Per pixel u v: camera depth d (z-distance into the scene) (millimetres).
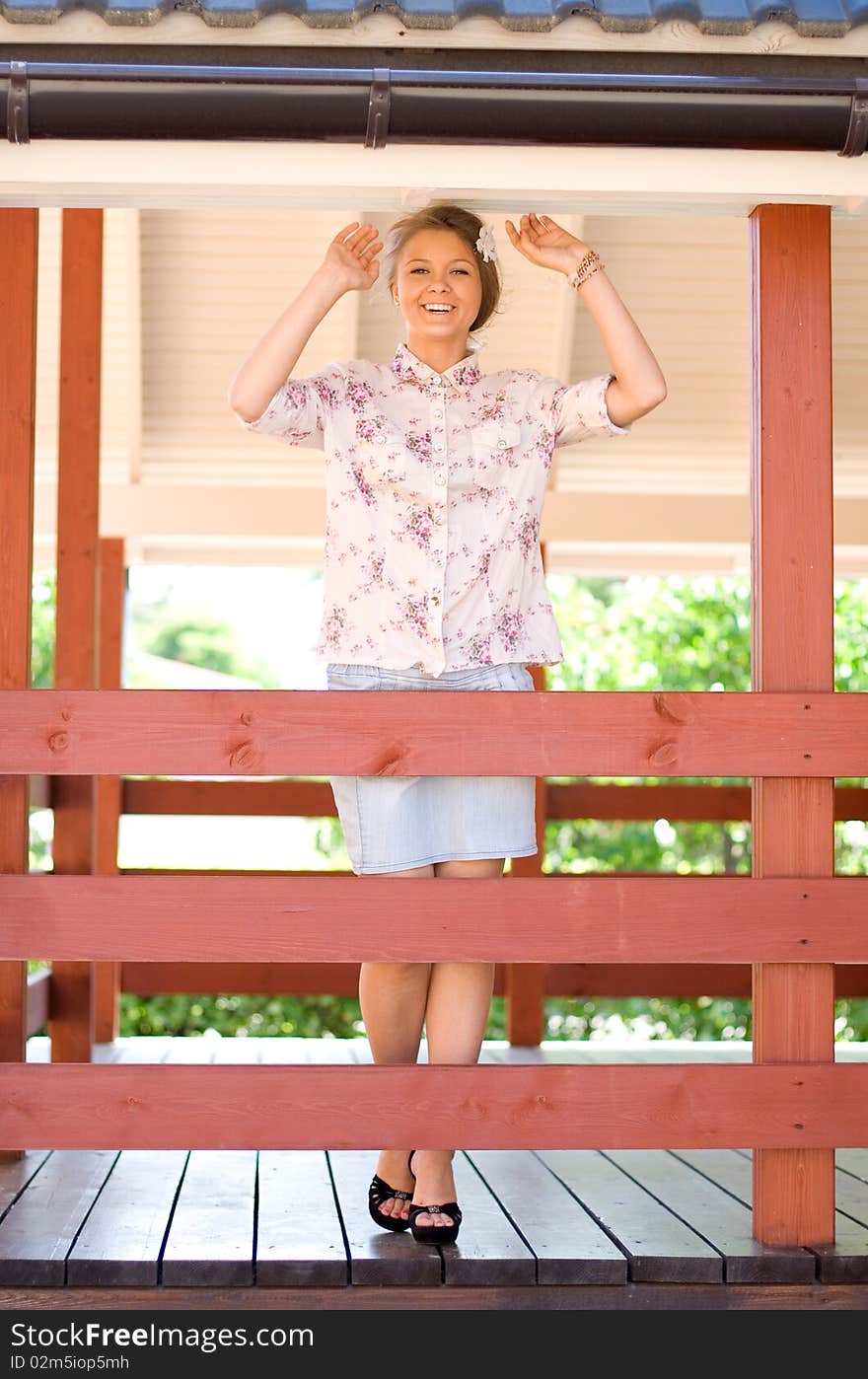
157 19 2738
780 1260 2822
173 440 6297
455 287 2936
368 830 2893
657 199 3035
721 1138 2887
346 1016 10625
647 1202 3305
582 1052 5590
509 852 2920
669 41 2814
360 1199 3312
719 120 2832
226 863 14086
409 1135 2836
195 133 2807
